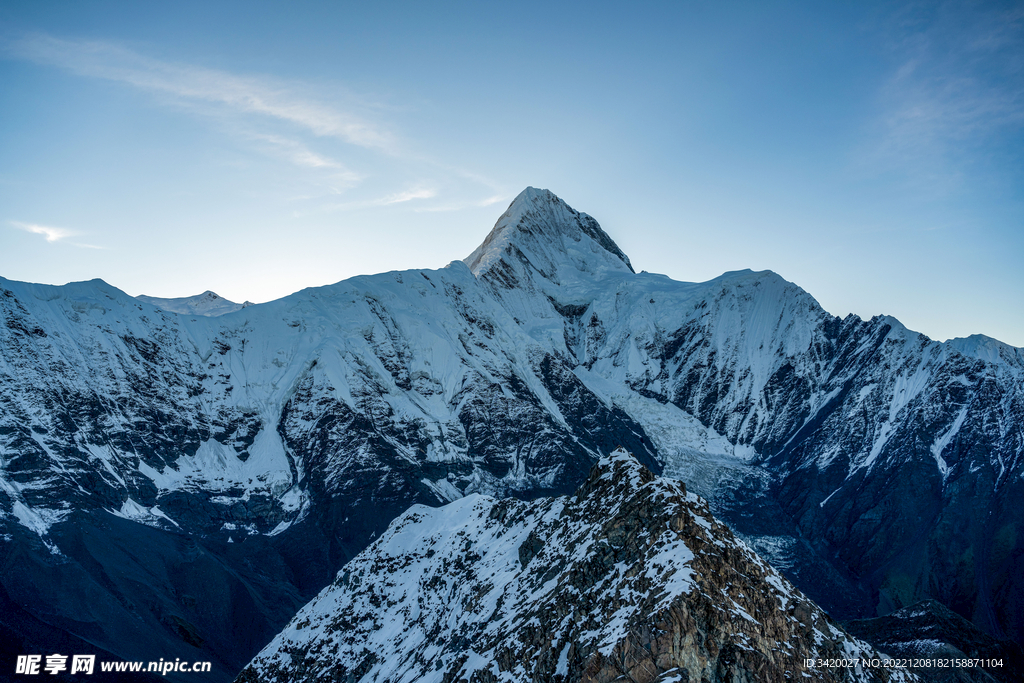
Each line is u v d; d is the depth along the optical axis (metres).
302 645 122.44
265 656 122.88
